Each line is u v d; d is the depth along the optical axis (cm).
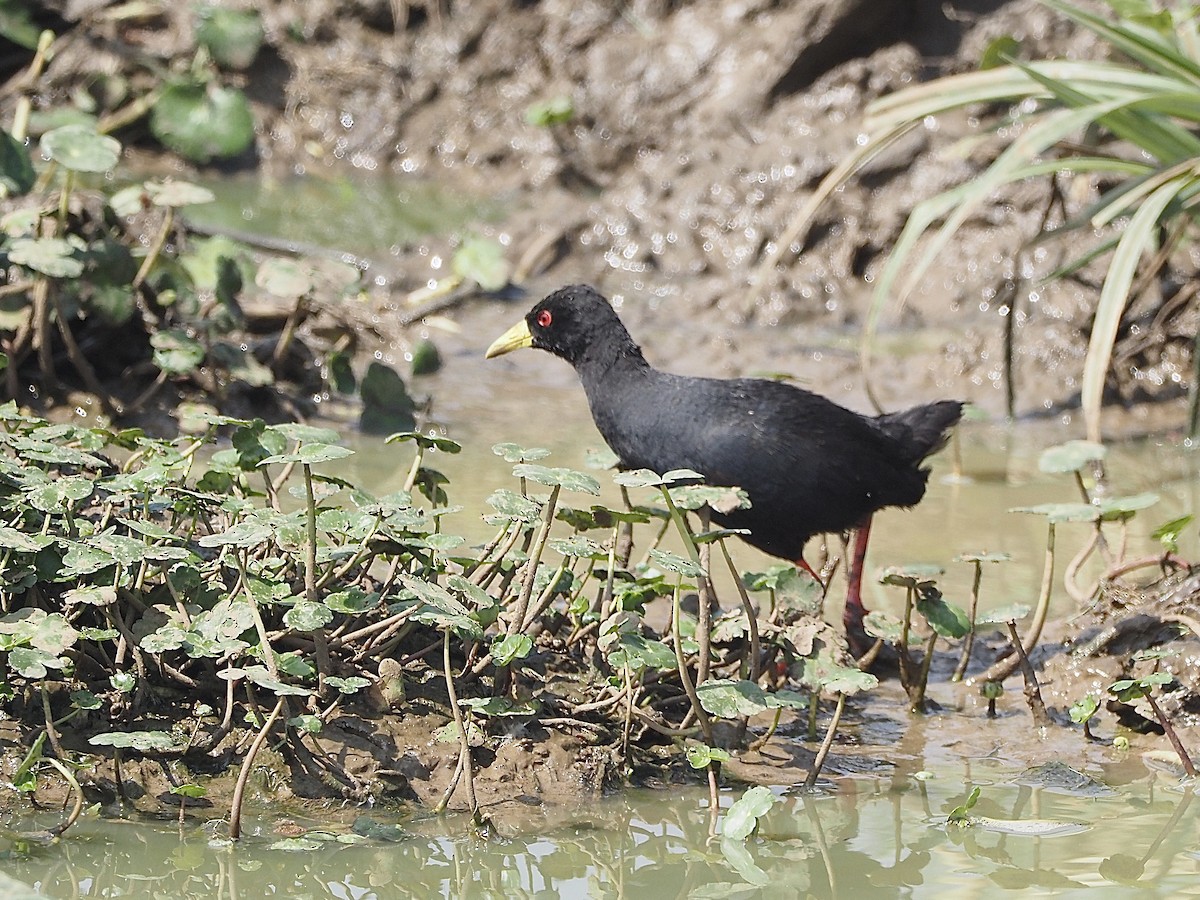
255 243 1731
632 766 814
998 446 1419
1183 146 1277
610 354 1088
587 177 2052
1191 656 914
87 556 758
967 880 717
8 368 1257
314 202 2002
